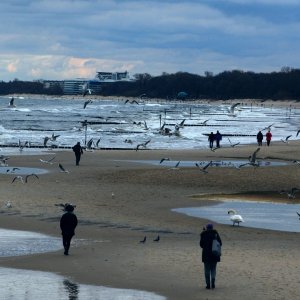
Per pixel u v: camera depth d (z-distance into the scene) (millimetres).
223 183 92000
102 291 40906
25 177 96750
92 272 45281
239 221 64938
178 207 75625
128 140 174750
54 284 42344
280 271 45500
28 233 59094
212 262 41062
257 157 129500
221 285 42094
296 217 70625
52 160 124312
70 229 50281
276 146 160750
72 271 45594
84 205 74688
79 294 40188
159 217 69375
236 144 159875
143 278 43750
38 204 74312
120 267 46625
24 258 49281
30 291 40688
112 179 95812
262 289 41125
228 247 54125
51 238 57094
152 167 110750
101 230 61312
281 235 60969
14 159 126250
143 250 52375
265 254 51312
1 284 42219
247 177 96125
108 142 181375
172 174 98562
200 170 101688
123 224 64688
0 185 88500
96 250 52281
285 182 93500
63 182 92875
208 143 179250
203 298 39500
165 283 42625
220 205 77500
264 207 76688
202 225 65688
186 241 56812
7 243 54719
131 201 78688
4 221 64188
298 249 53750
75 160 124438
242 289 41188
